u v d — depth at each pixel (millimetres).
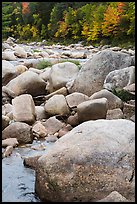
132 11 30469
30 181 5117
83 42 37406
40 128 7195
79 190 4480
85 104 7340
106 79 9305
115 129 5078
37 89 10086
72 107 8141
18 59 19172
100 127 5121
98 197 4445
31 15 49844
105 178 4512
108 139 4855
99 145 4750
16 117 7484
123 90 8711
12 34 52031
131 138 4945
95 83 9648
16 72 11352
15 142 6488
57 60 16312
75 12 40062
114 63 9875
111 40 32812
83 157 4613
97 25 34500
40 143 6738
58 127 7434
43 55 21922
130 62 9945
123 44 30406
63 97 8273
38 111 8219
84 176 4520
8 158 5922
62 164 4598
